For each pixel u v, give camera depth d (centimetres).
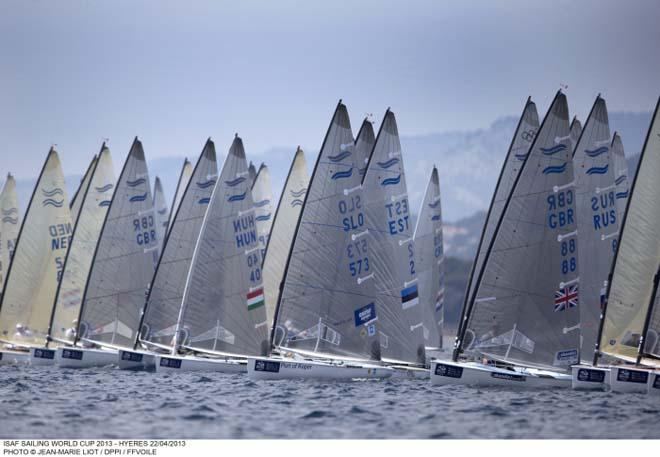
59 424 13162
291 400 15300
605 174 19650
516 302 17138
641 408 14638
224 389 16625
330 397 15662
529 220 17138
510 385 16938
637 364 16575
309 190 17862
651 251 17238
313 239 17862
